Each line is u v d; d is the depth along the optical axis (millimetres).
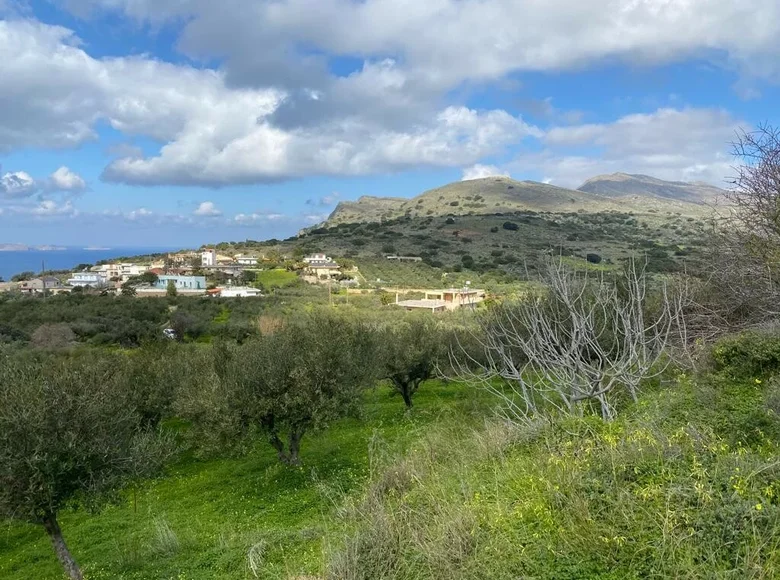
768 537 3633
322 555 5906
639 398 8570
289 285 71625
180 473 16016
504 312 11289
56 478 9477
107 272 94750
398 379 21734
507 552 4332
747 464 4555
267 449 17359
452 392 24422
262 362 15211
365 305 55156
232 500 12484
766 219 8180
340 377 14969
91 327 41219
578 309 8133
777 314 9211
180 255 111938
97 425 10188
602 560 3939
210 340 41250
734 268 9297
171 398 19469
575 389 6824
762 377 8312
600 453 5340
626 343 7277
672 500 4211
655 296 11383
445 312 44281
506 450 7199
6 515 9039
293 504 11148
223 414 14375
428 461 7953
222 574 7062
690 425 5535
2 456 8875
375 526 5496
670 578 3533
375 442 12094
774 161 8156
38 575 10188
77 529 12195
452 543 4719
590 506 4531
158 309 49469
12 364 10812
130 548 10164
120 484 10562
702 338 9891
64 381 10414
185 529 10688
